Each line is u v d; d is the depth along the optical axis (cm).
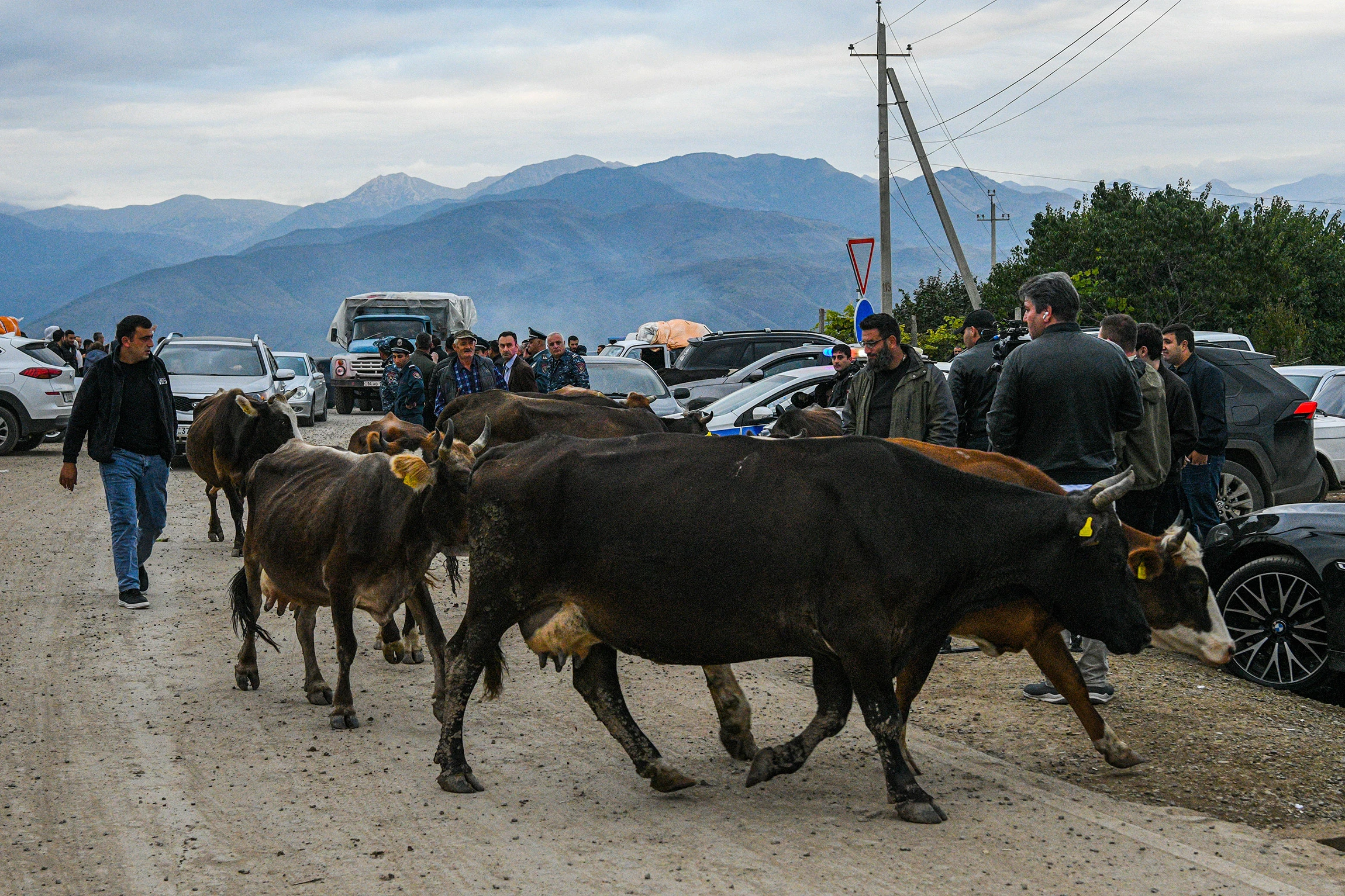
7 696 748
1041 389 694
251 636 774
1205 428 984
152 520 1037
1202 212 4116
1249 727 691
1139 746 654
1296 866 487
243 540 1230
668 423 1045
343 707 691
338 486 711
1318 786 601
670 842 511
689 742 657
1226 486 1234
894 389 825
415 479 634
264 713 718
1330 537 770
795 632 540
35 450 2356
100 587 1089
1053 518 556
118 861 496
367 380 3475
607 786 588
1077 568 561
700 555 534
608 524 546
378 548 678
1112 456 707
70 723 693
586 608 561
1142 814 544
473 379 1491
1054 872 475
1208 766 625
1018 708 720
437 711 695
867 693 530
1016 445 716
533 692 763
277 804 562
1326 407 1702
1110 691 733
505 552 569
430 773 609
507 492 567
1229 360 1265
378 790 583
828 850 498
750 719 621
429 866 487
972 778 591
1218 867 481
